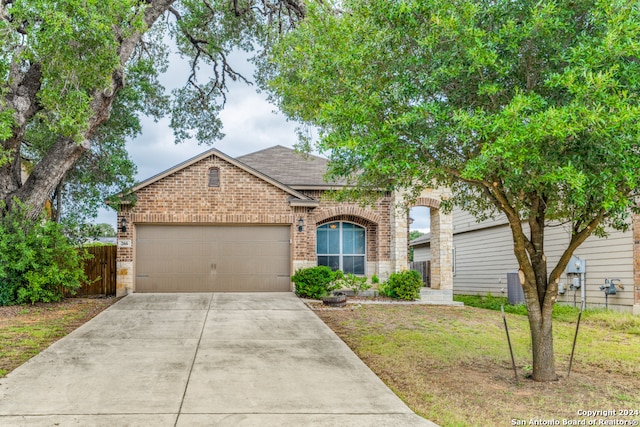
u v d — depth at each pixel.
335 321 12.55
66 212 18.92
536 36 6.59
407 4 6.87
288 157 21.70
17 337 10.08
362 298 16.95
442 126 6.91
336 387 7.17
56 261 15.14
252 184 17.52
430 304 16.14
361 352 9.42
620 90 6.18
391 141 6.66
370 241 18.69
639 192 7.45
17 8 10.43
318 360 8.64
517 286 18.81
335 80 8.19
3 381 7.21
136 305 14.28
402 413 6.18
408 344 10.10
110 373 7.66
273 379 7.50
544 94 7.03
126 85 17.97
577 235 7.55
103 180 17.56
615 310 15.24
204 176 17.34
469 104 7.29
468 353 9.46
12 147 14.30
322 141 7.20
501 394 7.05
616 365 8.82
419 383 7.53
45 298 14.71
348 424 5.79
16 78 13.88
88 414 5.95
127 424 5.65
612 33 5.77
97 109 14.69
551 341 7.83
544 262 7.95
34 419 5.77
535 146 5.80
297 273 16.53
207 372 7.78
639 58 6.35
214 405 6.34
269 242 17.73
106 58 11.80
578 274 17.23
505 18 6.88
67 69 11.56
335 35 8.91
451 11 6.62
